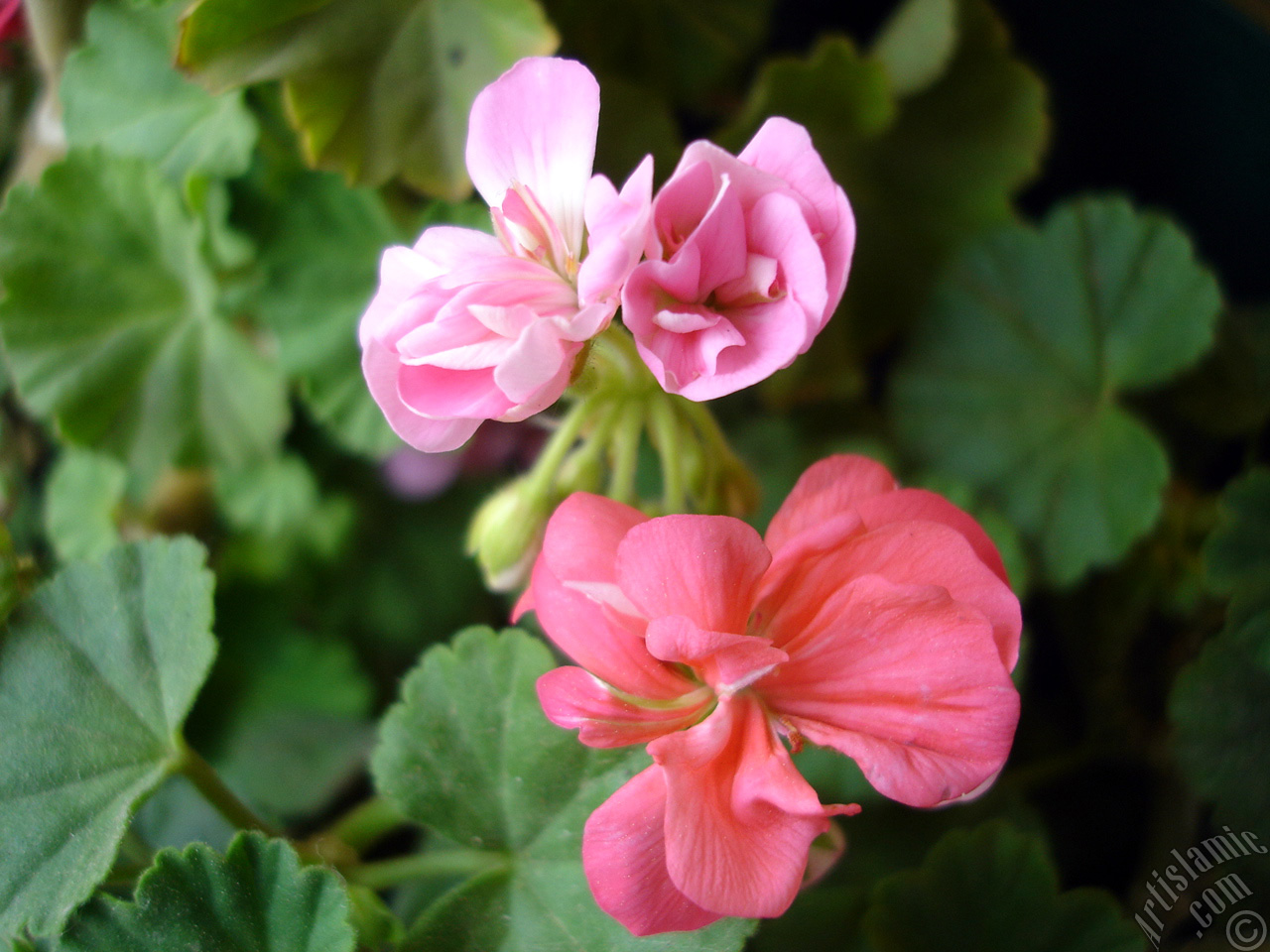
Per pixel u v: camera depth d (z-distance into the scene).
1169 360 0.36
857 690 0.26
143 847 0.32
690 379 0.26
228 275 0.35
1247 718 0.33
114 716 0.30
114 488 0.37
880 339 0.39
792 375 0.37
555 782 0.29
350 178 0.32
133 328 0.35
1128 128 0.39
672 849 0.25
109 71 0.34
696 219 0.26
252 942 0.29
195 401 0.36
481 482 0.38
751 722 0.26
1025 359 0.37
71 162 0.34
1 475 0.36
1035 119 0.38
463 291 0.26
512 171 0.27
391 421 0.27
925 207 0.38
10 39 0.36
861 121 0.36
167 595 0.30
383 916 0.30
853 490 0.27
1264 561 0.33
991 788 0.34
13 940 0.29
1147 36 0.38
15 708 0.30
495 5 0.32
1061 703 0.37
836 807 0.25
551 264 0.27
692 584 0.26
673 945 0.28
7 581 0.30
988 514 0.34
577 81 0.27
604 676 0.27
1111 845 0.35
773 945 0.32
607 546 0.27
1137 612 0.36
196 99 0.34
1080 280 0.37
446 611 0.37
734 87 0.39
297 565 0.37
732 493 0.31
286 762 0.35
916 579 0.26
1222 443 0.38
